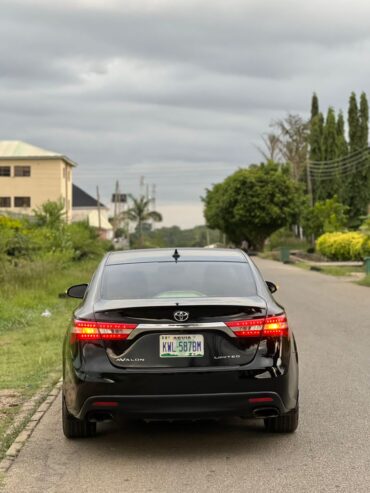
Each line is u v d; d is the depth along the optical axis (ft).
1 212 138.62
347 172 228.43
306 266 137.80
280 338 20.11
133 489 17.65
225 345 19.63
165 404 19.34
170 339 19.53
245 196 247.29
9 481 18.33
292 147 288.51
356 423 23.18
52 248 108.47
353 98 228.02
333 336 42.14
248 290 21.66
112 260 24.03
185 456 20.26
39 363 34.50
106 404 19.49
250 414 19.75
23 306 58.44
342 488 17.42
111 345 19.69
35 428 23.29
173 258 23.71
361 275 103.30
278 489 17.42
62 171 251.19
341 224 187.52
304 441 21.40
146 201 329.31
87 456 20.38
